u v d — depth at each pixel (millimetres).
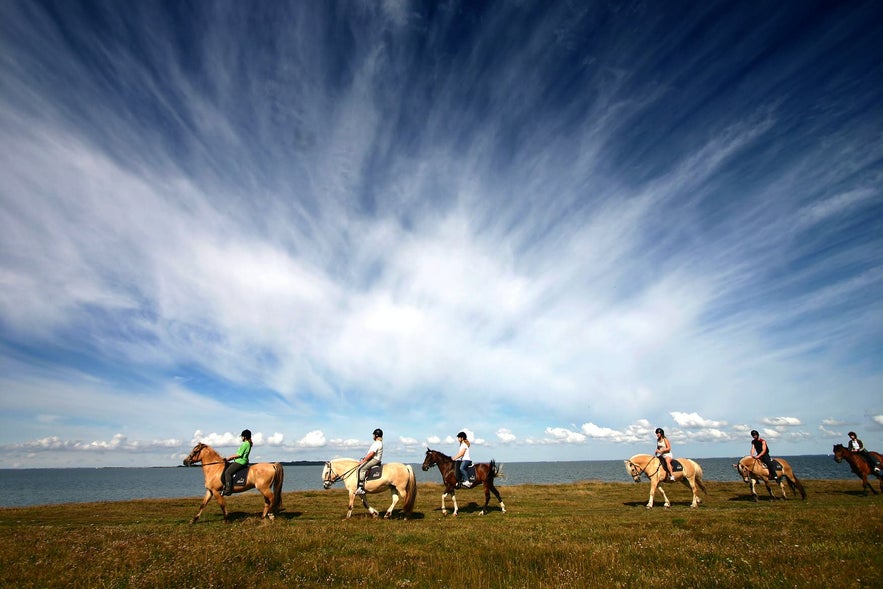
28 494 69125
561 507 20984
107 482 132500
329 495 27828
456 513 18453
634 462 20656
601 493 27938
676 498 24047
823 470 96500
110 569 8906
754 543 10477
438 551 10516
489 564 9203
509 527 14188
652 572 8266
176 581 7980
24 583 7984
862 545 9766
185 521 17094
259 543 11195
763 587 7262
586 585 7621
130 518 18172
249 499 25953
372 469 16906
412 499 17047
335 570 8820
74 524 16469
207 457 16688
